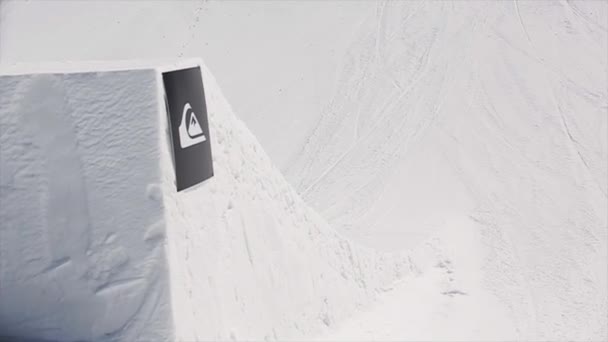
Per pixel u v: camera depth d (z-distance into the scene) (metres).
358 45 21.45
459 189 15.11
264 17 23.36
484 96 18.58
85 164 3.86
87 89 3.89
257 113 19.27
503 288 10.24
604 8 22.12
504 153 16.36
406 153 16.78
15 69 4.19
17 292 3.75
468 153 16.47
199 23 23.28
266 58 21.48
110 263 3.78
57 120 3.87
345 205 15.04
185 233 4.08
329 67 20.72
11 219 3.80
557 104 18.02
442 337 7.46
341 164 16.77
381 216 14.30
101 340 3.69
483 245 12.30
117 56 22.00
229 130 5.40
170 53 21.98
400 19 22.38
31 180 3.83
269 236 5.84
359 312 7.87
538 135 16.95
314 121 18.66
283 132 18.41
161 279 3.73
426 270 10.62
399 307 8.44
